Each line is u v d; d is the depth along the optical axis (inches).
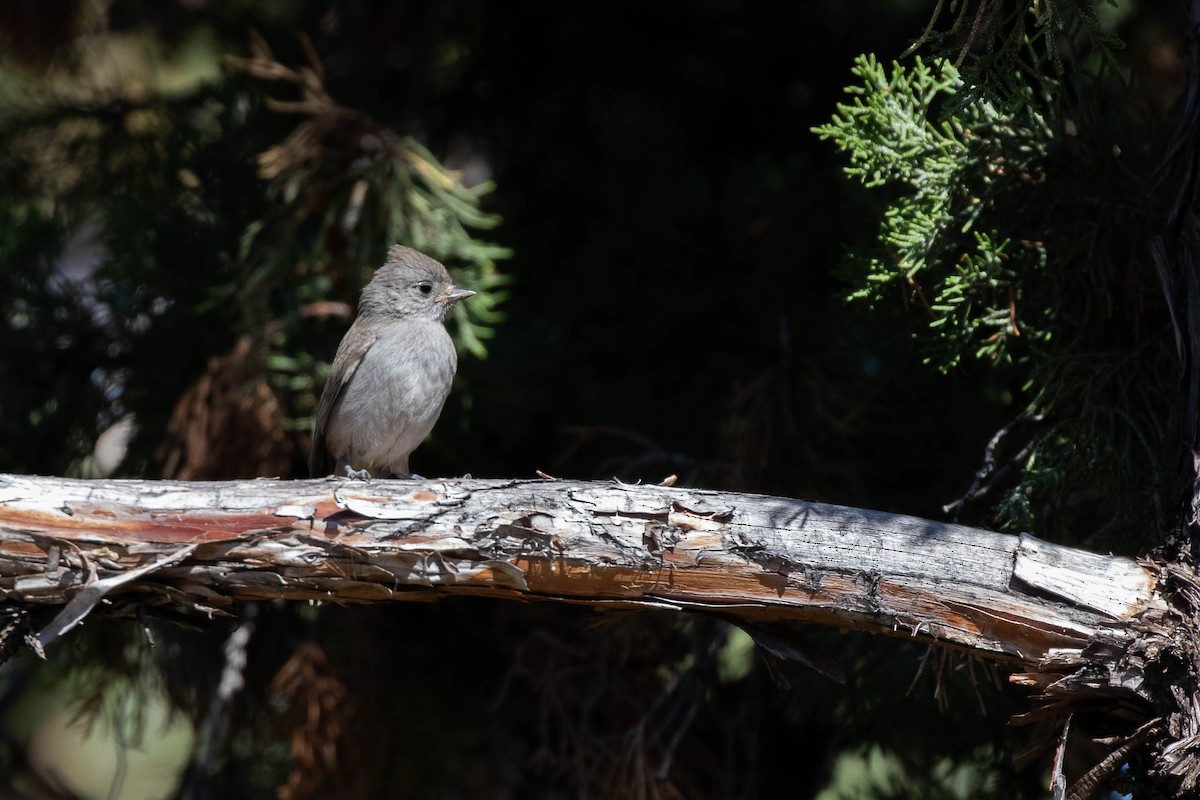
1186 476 281.6
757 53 547.8
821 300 449.1
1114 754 261.7
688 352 498.0
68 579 257.0
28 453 442.9
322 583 268.4
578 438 436.5
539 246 525.0
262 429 412.5
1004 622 266.7
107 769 609.3
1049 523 334.0
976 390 392.5
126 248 435.5
